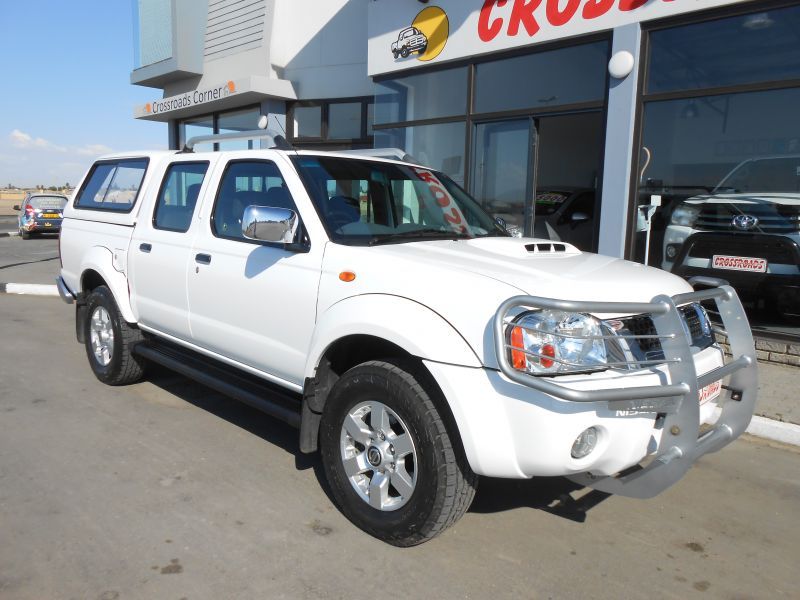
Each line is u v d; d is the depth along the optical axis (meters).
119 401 5.06
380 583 2.78
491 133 8.51
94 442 4.22
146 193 4.94
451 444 2.83
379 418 3.07
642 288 3.02
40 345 6.95
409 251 3.25
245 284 3.80
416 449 2.89
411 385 2.90
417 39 8.93
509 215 8.40
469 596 2.71
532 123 7.99
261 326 3.73
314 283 3.38
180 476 3.75
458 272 2.91
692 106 6.59
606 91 7.19
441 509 2.84
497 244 3.53
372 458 3.10
